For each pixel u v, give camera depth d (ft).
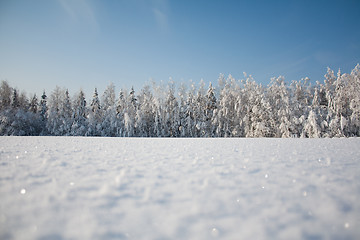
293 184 9.64
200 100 122.21
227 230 5.85
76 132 113.09
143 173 11.49
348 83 86.99
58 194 8.02
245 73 123.44
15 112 114.83
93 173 11.35
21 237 5.24
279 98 108.27
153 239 5.41
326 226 5.99
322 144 28.07
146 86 129.80
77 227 5.80
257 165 13.64
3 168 11.76
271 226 6.04
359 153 18.84
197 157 16.88
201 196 8.20
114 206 7.17
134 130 113.19
